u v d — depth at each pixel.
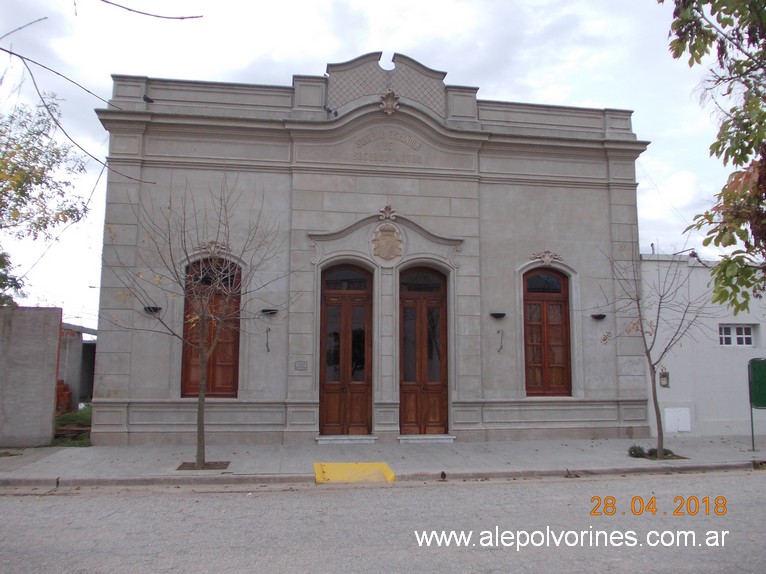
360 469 10.51
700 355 14.26
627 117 14.88
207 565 5.79
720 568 5.75
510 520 7.42
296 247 13.14
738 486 9.48
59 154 11.95
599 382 13.88
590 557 6.05
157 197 12.94
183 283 11.63
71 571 5.62
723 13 4.89
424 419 13.48
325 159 13.51
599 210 14.48
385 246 13.45
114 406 12.30
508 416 13.48
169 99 13.38
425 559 5.96
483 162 14.18
